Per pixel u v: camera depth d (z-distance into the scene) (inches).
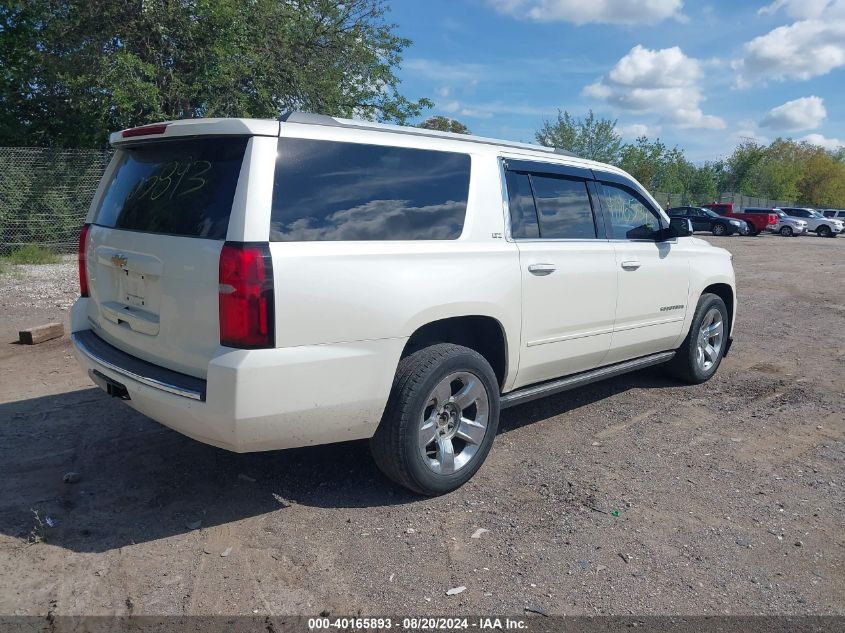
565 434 192.5
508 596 115.5
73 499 143.6
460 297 146.5
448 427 150.9
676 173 2198.6
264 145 124.0
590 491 156.1
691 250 228.8
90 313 162.9
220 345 120.4
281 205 124.0
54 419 188.7
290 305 121.2
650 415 211.2
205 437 124.8
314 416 127.5
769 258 844.0
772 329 358.9
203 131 128.3
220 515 138.9
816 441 193.2
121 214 148.8
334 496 148.6
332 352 127.0
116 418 190.4
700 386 244.7
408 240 141.2
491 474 163.5
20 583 114.1
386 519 139.5
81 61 608.4
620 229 201.9
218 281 119.0
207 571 119.4
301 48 705.6
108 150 621.9
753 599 117.5
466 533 135.4
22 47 652.7
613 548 132.0
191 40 634.2
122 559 122.2
